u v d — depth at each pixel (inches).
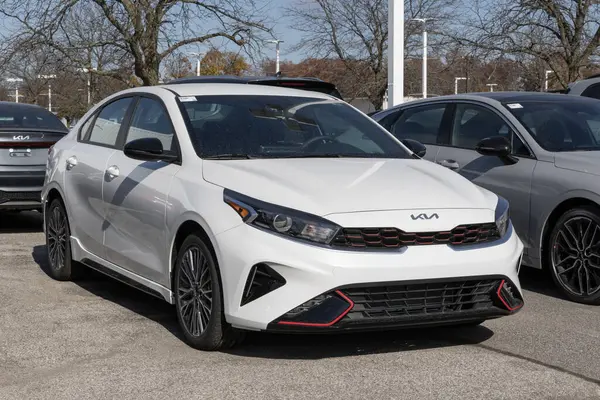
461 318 193.6
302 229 185.5
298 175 204.5
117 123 265.4
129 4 798.5
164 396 172.1
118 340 214.2
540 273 311.7
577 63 774.5
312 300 182.4
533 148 281.6
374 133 250.5
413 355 201.5
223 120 233.6
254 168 209.0
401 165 223.5
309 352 203.2
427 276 187.3
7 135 397.7
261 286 186.1
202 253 201.2
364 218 187.8
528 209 276.2
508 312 201.3
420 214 192.4
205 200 201.5
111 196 245.6
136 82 923.4
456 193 206.4
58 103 1339.8
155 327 227.6
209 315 199.6
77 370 189.6
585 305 260.2
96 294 270.1
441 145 317.4
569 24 784.3
